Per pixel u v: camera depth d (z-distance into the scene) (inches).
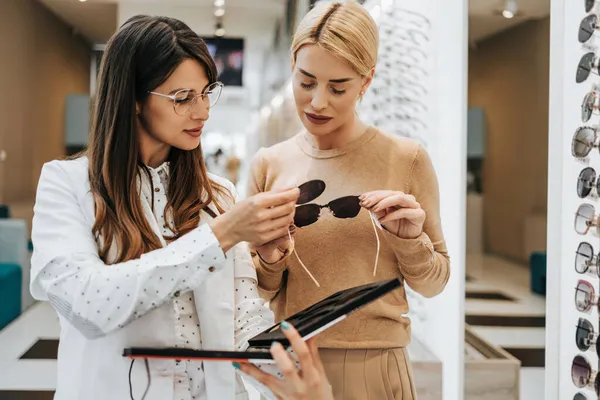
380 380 54.6
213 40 391.9
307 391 36.9
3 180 299.4
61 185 45.6
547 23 78.6
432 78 124.3
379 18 162.4
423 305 126.6
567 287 71.4
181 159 50.1
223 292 48.1
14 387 145.1
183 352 37.9
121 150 45.1
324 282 55.5
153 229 46.5
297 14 301.9
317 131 53.5
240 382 50.9
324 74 50.2
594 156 66.4
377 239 53.9
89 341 44.8
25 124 329.7
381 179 56.1
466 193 104.7
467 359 101.0
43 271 42.2
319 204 56.3
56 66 375.2
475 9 101.7
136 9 367.9
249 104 443.8
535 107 82.8
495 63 93.7
